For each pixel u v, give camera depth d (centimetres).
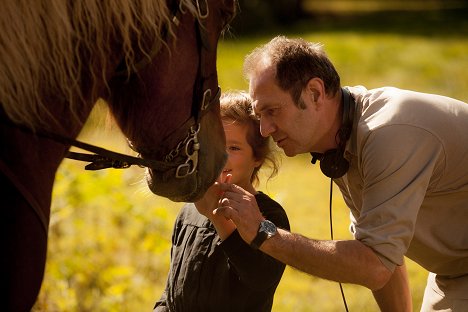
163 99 353
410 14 3450
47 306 629
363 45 2378
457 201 427
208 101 366
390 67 2053
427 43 2469
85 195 762
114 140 385
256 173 469
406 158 394
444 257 440
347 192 458
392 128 397
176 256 443
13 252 319
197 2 355
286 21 3225
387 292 478
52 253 728
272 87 406
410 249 449
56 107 331
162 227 795
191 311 428
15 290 320
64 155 342
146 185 405
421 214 431
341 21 3225
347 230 987
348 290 790
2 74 313
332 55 2198
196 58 360
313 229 985
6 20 312
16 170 321
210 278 424
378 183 394
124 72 342
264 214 432
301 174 1262
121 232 835
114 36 336
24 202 321
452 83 1858
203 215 433
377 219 391
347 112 415
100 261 767
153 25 339
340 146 419
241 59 2142
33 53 318
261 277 407
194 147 360
